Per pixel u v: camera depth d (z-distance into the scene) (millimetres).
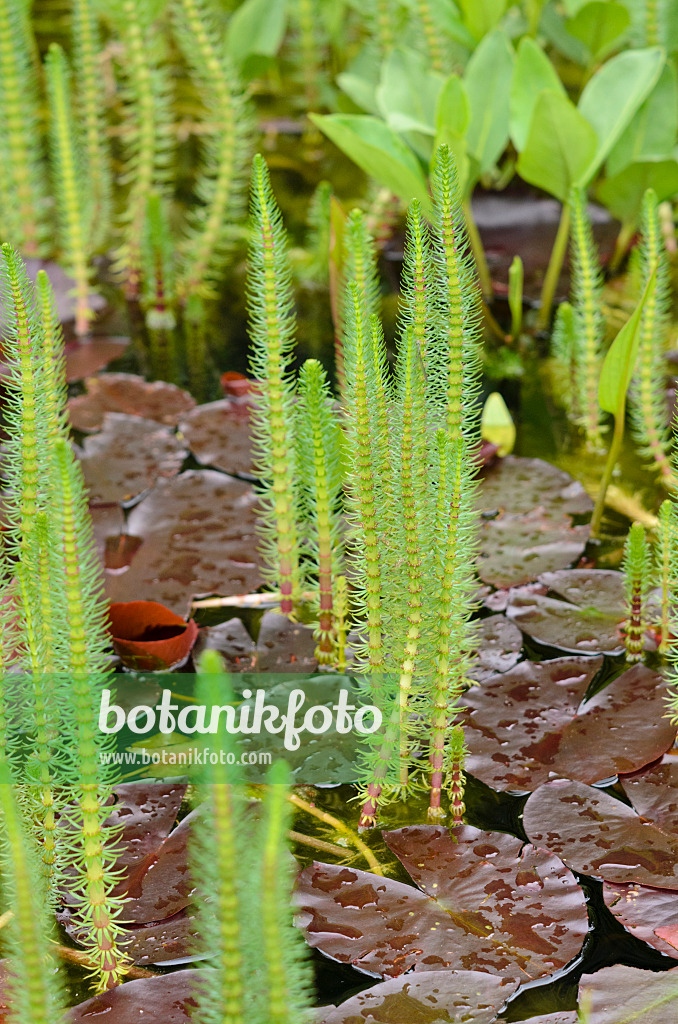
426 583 1612
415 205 1607
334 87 2820
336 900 1600
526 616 1798
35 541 1614
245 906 1463
